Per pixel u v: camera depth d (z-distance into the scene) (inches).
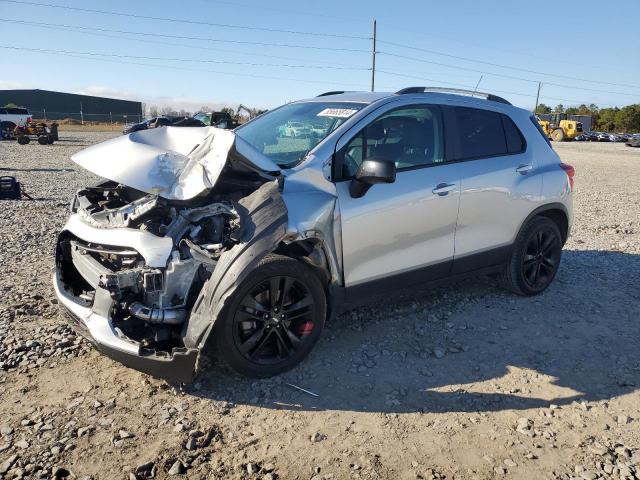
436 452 117.7
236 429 123.6
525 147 200.1
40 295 197.3
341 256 151.3
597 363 159.3
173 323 128.7
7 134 1360.7
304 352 147.6
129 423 124.3
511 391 142.9
